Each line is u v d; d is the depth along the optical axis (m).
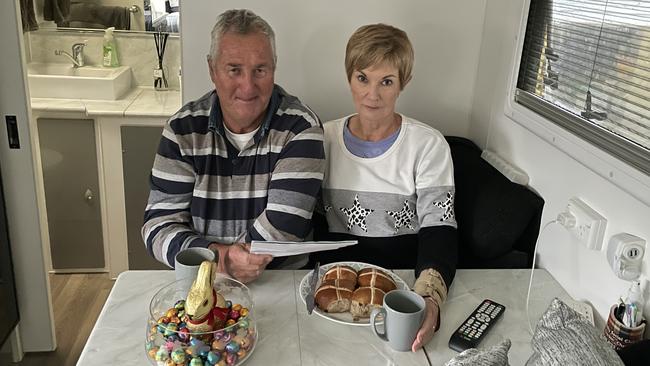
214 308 1.12
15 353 2.20
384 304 1.17
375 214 1.68
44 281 2.15
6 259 2.04
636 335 1.14
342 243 1.29
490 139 1.98
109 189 2.78
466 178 1.85
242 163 1.55
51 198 2.81
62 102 2.71
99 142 2.71
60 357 2.27
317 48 2.00
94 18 3.03
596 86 1.39
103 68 3.05
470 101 2.13
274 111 1.55
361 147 1.68
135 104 2.77
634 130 1.24
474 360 0.91
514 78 1.76
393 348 1.19
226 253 1.38
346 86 2.05
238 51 1.44
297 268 1.70
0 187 1.98
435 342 1.22
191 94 2.01
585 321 0.94
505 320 1.31
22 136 1.94
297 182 1.49
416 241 1.70
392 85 1.58
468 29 2.03
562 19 1.56
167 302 1.24
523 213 1.62
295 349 1.17
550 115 1.56
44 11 3.00
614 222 1.27
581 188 1.40
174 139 1.52
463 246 1.76
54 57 3.08
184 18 1.92
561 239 1.50
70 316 2.57
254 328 1.18
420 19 2.00
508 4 1.82
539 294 1.44
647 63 1.21
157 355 1.06
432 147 1.64
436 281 1.37
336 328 1.25
